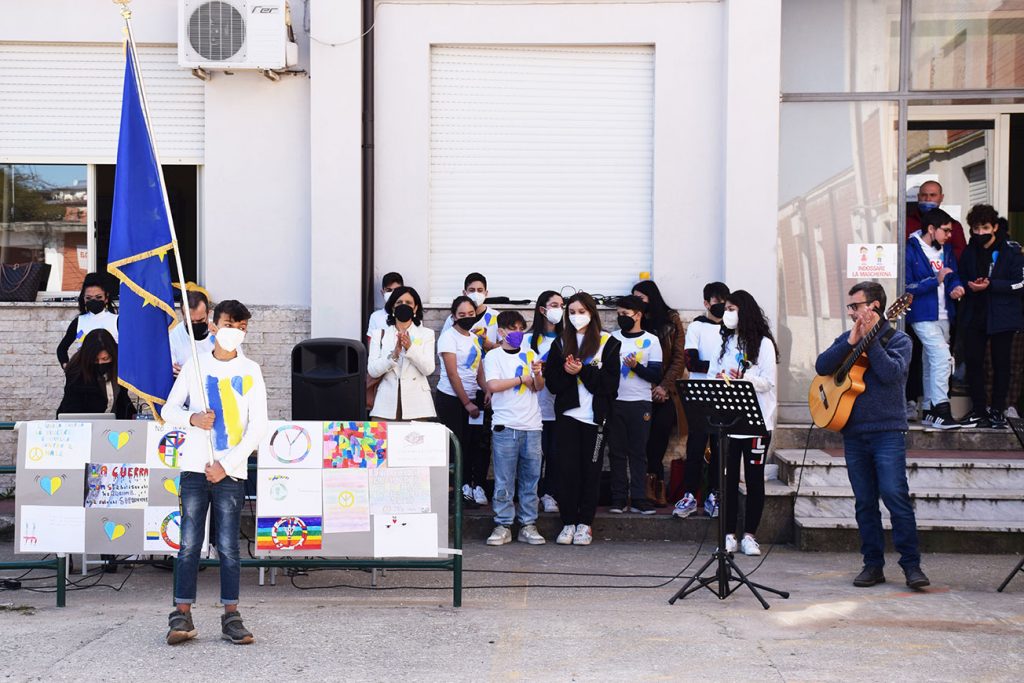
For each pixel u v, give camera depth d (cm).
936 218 937
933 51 971
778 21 903
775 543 842
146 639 588
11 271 938
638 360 850
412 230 936
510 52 941
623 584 720
